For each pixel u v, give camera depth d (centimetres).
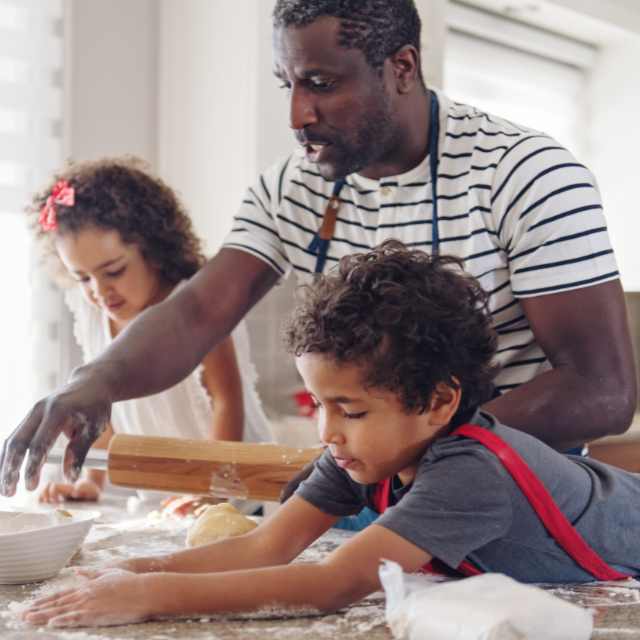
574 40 259
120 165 159
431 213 104
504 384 101
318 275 85
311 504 77
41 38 177
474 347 71
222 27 185
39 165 178
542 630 51
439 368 66
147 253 155
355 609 65
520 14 238
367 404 65
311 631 60
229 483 96
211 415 150
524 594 53
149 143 203
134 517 115
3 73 179
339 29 91
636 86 259
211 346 113
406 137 102
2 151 172
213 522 89
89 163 159
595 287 90
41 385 178
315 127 96
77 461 86
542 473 71
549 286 92
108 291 152
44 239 159
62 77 181
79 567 81
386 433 66
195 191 195
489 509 64
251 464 95
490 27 235
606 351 88
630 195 263
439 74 199
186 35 196
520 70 250
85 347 164
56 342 180
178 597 61
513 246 97
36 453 82
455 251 102
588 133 271
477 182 100
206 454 96
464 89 238
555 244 92
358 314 64
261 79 178
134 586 62
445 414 69
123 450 97
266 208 122
